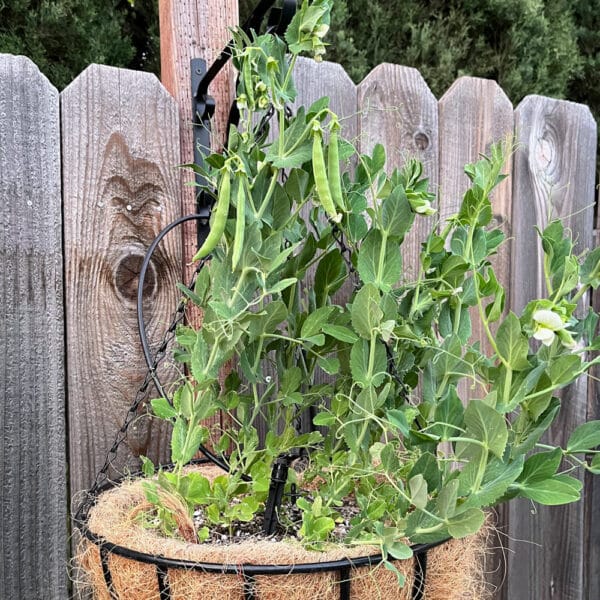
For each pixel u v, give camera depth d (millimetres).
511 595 1429
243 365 775
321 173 654
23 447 941
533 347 1421
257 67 718
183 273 1048
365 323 712
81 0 2031
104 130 983
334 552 661
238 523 842
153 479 800
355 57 2236
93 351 987
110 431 1002
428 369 818
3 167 914
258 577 633
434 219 1270
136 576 673
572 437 792
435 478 685
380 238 757
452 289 833
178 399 828
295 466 1012
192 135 1055
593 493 1552
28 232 935
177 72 1048
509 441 714
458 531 640
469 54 2447
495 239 942
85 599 998
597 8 2947
